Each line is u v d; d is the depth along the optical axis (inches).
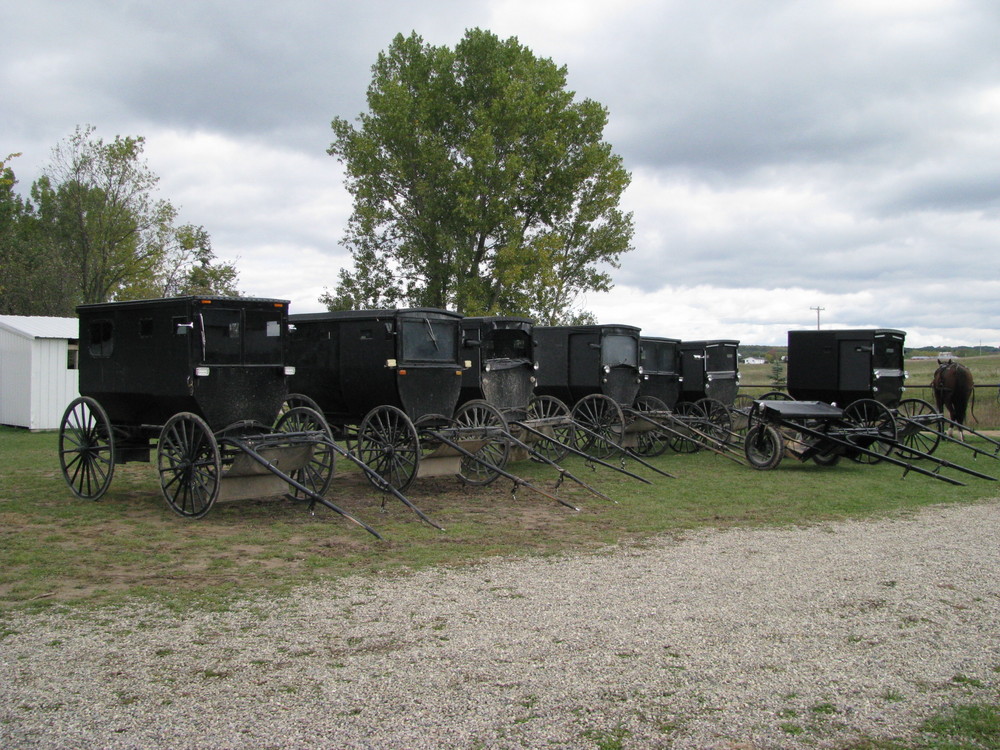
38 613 230.4
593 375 632.4
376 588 257.6
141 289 1336.1
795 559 298.7
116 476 504.1
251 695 172.9
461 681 181.0
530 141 1174.3
